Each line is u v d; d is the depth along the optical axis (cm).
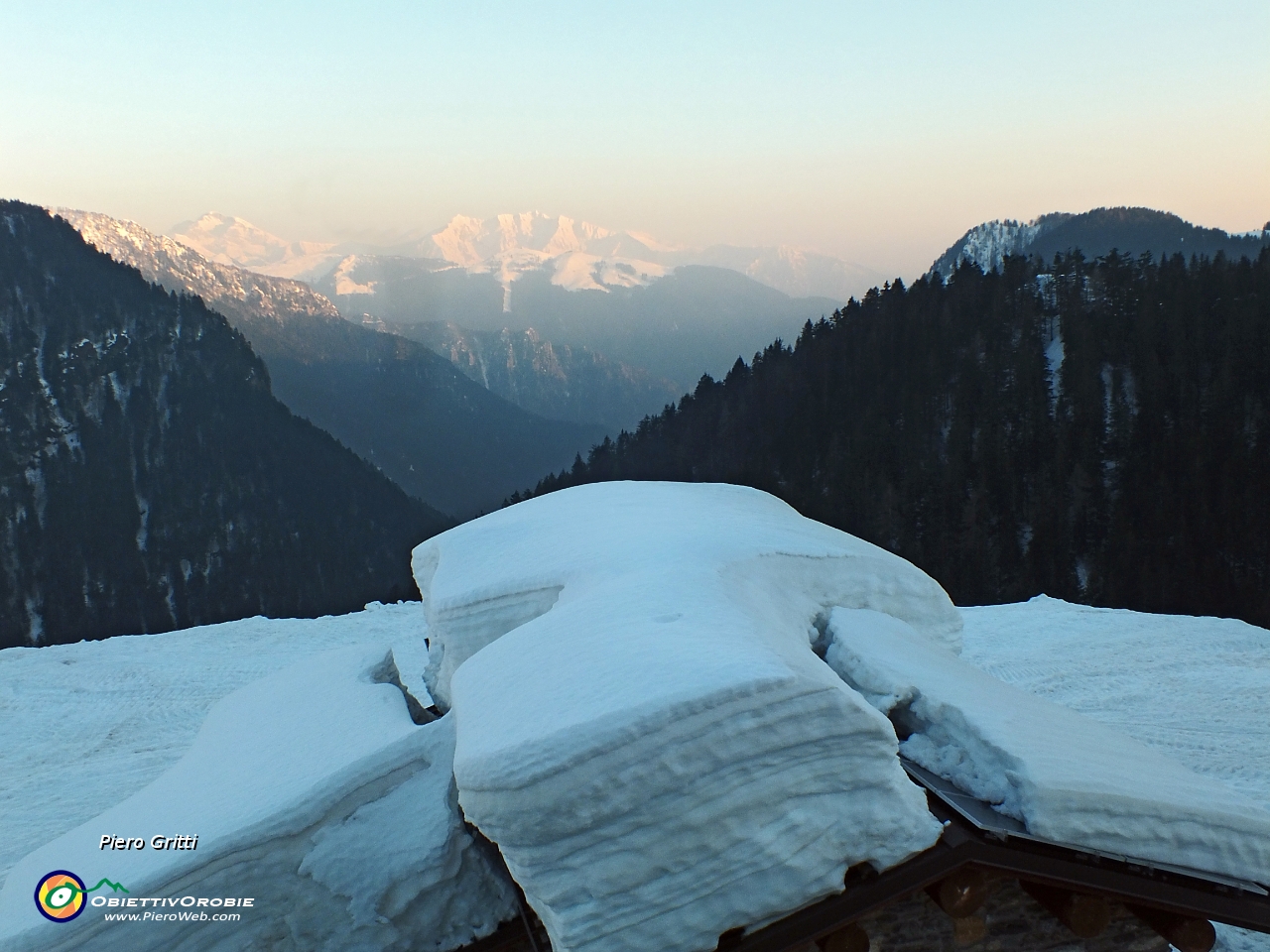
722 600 540
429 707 761
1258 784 1022
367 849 486
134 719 1525
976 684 588
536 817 375
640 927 390
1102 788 439
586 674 440
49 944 445
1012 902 482
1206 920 468
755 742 396
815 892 413
